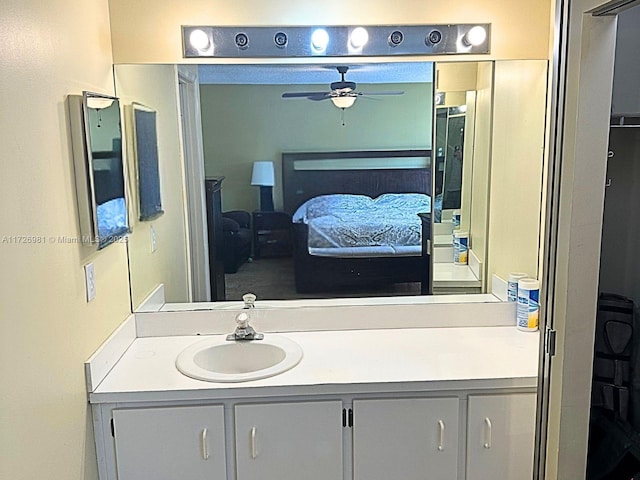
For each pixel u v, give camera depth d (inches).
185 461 71.6
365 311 90.3
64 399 61.3
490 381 71.4
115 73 82.6
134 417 70.0
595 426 65.1
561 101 59.1
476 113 88.8
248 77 86.4
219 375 72.3
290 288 91.6
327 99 88.2
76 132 65.6
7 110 50.4
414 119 89.1
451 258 93.7
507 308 91.0
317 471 73.0
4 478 48.7
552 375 63.7
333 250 93.2
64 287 61.6
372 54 85.7
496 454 73.8
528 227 90.0
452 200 91.9
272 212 90.8
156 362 77.7
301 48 85.1
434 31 85.2
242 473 72.4
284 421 71.3
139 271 88.0
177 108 86.1
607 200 62.3
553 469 64.4
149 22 83.0
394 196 91.7
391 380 70.9
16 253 51.3
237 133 88.4
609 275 63.5
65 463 61.4
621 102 61.7
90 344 69.1
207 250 90.3
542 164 87.7
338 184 91.0
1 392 48.3
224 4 83.4
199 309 89.5
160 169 87.4
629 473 65.4
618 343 64.1
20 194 52.4
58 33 62.1
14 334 50.6
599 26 54.8
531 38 85.6
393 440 72.8
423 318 90.8
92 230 67.5
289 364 75.4
